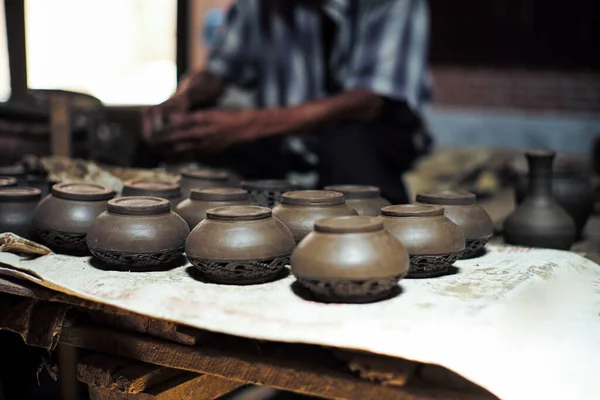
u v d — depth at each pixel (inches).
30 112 95.2
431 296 47.7
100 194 58.9
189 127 88.0
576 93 172.7
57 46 158.1
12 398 74.7
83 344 51.7
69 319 53.0
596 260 72.1
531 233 70.1
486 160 153.3
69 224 56.9
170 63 183.2
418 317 43.3
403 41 98.0
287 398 85.7
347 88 100.7
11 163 92.2
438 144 189.0
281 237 51.1
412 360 40.3
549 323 46.3
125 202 55.7
